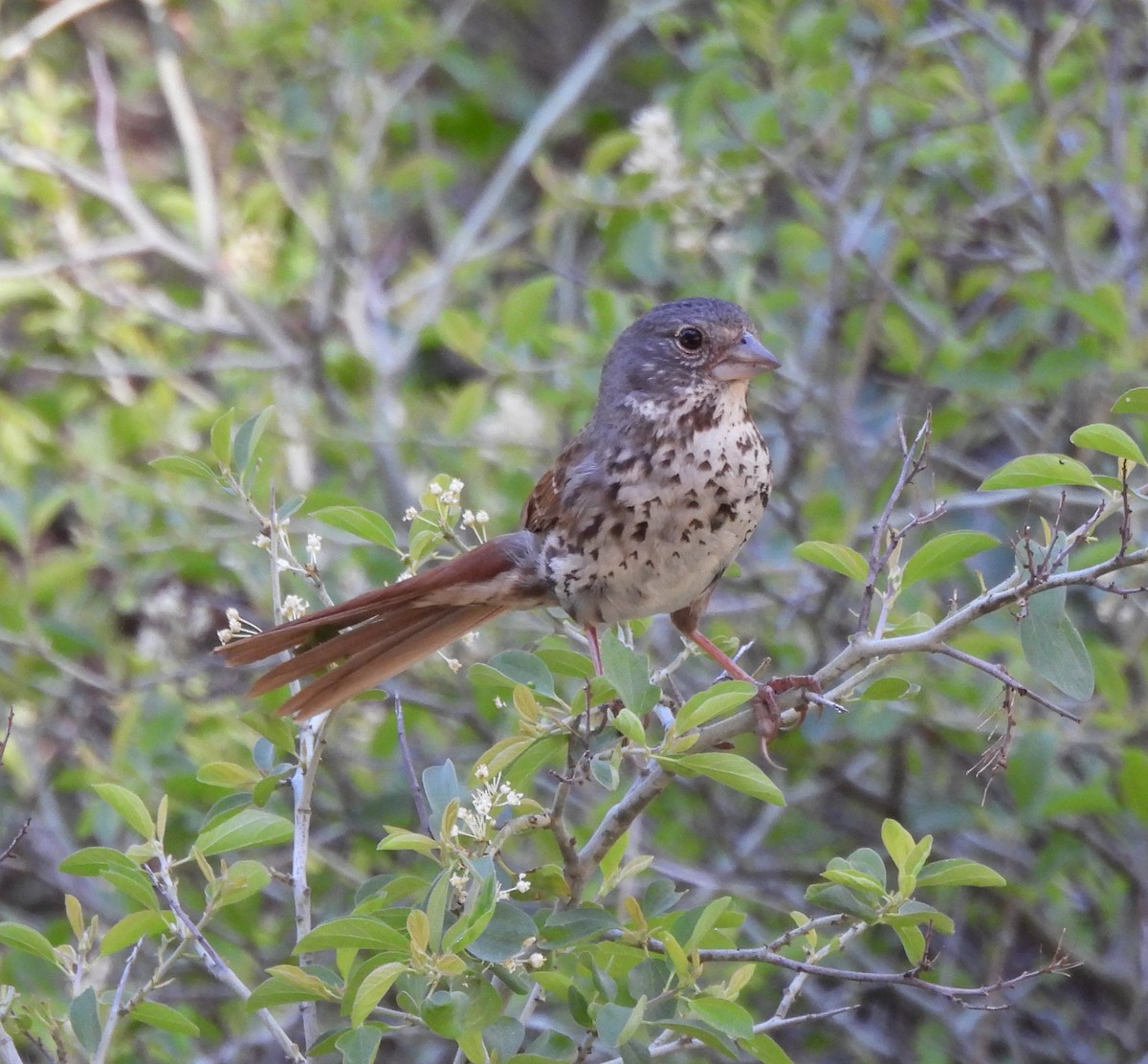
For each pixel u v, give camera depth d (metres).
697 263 12.73
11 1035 7.66
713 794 11.77
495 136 17.08
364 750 12.24
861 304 12.03
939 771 12.44
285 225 15.12
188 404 14.84
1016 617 6.49
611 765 6.61
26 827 7.88
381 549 11.81
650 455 8.25
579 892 6.95
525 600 8.41
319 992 6.49
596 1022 6.29
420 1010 6.11
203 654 12.83
